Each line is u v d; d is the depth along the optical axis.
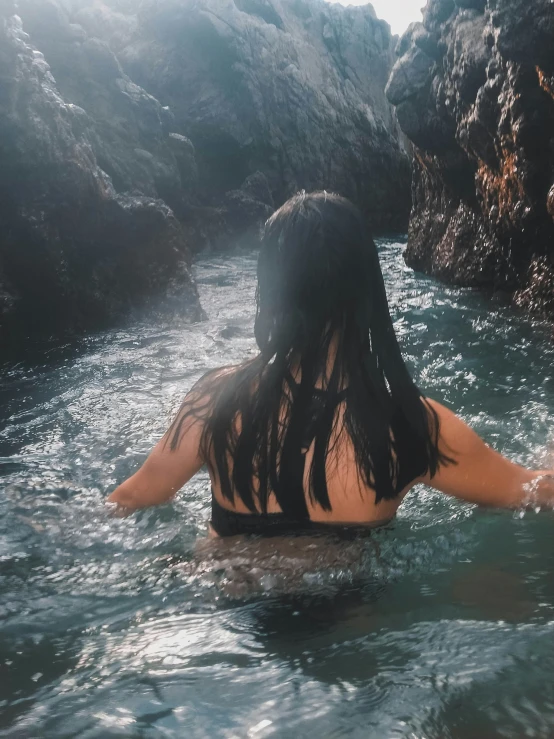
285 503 1.75
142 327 5.84
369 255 1.66
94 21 15.46
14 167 5.54
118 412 3.67
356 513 1.75
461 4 7.11
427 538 1.88
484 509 2.02
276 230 1.66
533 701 1.16
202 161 15.37
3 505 2.46
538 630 1.39
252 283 8.44
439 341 4.99
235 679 1.29
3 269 5.46
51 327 5.59
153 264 6.21
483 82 6.52
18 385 4.20
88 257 5.94
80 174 5.80
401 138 19.59
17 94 5.68
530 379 4.02
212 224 12.14
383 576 1.70
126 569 1.88
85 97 10.24
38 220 5.59
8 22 6.21
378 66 19.34
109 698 1.27
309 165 16.59
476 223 7.46
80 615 1.67
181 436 1.85
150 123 10.75
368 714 1.15
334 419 1.69
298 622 1.51
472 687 1.20
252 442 1.72
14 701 1.31
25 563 1.96
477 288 7.20
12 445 3.22
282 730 1.13
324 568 1.70
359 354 1.67
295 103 16.42
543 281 5.93
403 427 1.71
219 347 5.10
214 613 1.59
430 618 1.48
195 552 1.88
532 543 1.86
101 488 2.68
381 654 1.34
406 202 18.14
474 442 1.80
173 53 15.36
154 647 1.46
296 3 18.45
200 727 1.16
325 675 1.27
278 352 1.68
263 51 16.20
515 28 5.25
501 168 6.38
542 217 5.91
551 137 5.53
